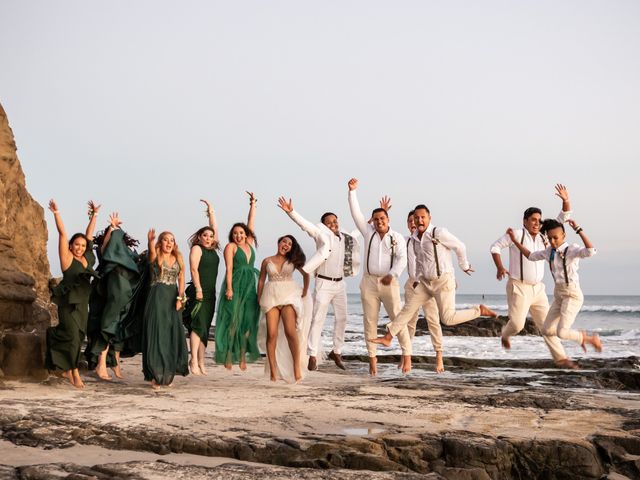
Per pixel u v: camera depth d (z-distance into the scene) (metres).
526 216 8.83
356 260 10.66
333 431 5.51
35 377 8.19
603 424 6.04
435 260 9.37
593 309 60.56
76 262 8.04
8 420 5.66
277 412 6.29
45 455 4.85
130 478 4.24
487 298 126.50
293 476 4.38
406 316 9.80
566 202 8.59
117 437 5.26
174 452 5.12
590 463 5.19
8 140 13.43
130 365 11.27
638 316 53.44
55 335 7.88
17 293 8.48
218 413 6.19
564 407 6.94
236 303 9.04
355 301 94.25
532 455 5.25
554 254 8.53
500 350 17.70
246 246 9.30
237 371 10.57
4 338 8.16
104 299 9.12
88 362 9.91
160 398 7.11
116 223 9.13
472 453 5.15
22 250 13.79
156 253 8.13
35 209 14.55
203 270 9.80
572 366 8.83
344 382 9.20
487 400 7.23
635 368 12.36
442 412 6.48
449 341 20.81
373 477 4.42
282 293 8.69
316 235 9.82
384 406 6.75
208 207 10.32
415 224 9.56
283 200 9.77
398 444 5.21
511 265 8.94
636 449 5.43
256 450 5.02
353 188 10.33
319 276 10.53
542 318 9.02
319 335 10.52
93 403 6.62
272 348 8.77
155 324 7.92
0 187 10.84
